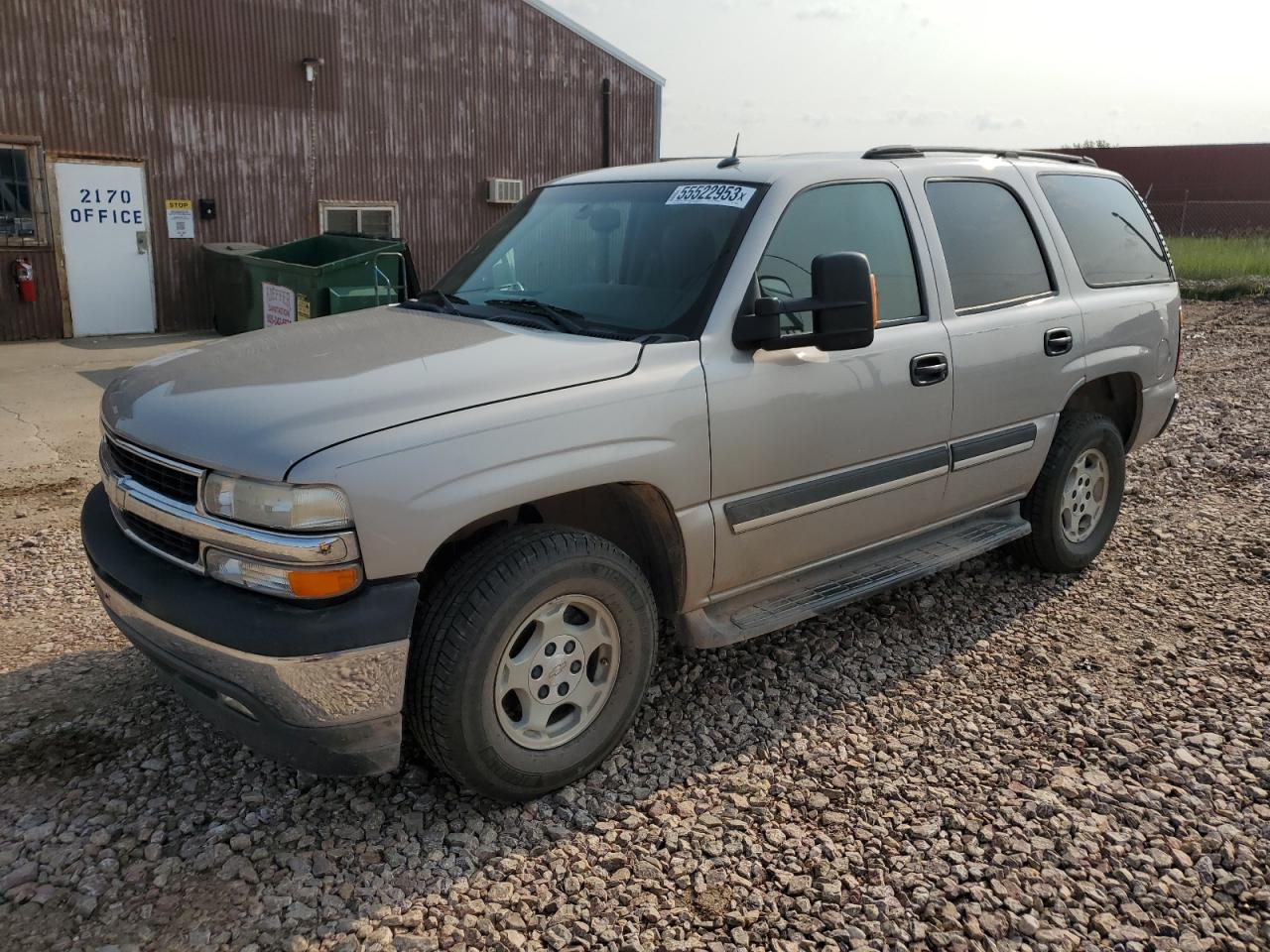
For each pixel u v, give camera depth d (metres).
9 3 12.26
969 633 4.33
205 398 2.93
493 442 2.76
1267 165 28.12
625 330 3.39
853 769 3.29
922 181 4.16
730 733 3.50
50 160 12.84
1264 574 4.95
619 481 3.05
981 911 2.63
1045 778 3.22
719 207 3.63
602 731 3.17
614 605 3.10
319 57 14.86
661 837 2.93
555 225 4.07
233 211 14.45
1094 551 5.01
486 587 2.78
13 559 5.12
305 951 2.47
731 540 3.40
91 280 13.45
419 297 4.20
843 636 4.29
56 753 3.29
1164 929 2.58
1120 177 5.43
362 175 15.68
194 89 13.82
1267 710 3.64
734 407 3.30
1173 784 3.20
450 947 2.49
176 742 3.38
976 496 4.35
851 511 3.80
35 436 7.83
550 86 17.62
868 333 3.30
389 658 2.65
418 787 3.16
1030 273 4.56
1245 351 12.22
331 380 2.92
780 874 2.77
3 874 2.72
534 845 2.89
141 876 2.72
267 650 2.55
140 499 2.91
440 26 16.03
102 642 4.17
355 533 2.56
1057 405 4.59
